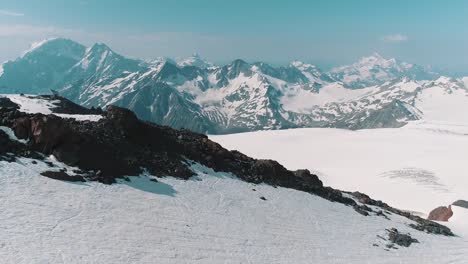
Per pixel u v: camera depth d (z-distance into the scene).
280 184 73.19
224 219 52.16
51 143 52.75
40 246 35.72
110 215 44.38
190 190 57.50
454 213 92.44
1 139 50.97
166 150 65.88
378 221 69.44
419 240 63.81
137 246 40.22
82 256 35.91
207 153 71.69
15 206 40.78
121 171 54.81
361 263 50.38
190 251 42.34
